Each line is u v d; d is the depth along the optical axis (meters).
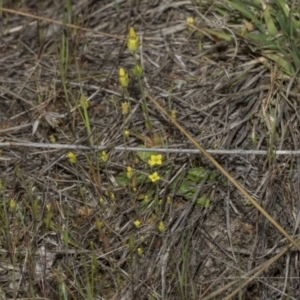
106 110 3.37
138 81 3.23
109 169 3.10
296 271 2.71
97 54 3.65
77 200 3.01
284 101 3.11
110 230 2.87
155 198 2.91
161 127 3.23
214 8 3.62
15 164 3.12
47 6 3.99
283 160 2.97
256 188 2.95
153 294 2.67
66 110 3.39
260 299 2.66
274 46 3.27
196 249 2.80
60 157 3.09
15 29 3.88
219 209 2.93
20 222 2.90
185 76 3.47
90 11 3.89
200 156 3.04
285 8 3.36
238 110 3.23
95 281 2.72
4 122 3.37
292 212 2.84
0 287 2.69
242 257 2.78
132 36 2.90
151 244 2.80
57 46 3.60
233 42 3.46
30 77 3.58
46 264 2.80
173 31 3.70
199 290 2.69
